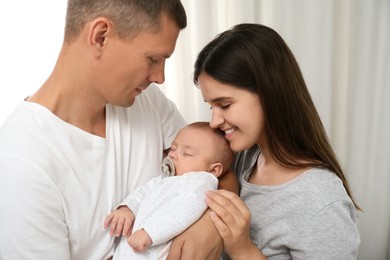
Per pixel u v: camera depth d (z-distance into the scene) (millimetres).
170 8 825
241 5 1647
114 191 951
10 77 1526
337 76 1835
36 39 1523
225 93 906
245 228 880
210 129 1109
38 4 1504
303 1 1680
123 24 792
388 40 1745
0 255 722
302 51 1730
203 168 1082
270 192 961
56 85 858
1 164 734
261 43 901
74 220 851
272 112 915
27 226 727
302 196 891
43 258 756
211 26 1650
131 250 922
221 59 896
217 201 905
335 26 1773
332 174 926
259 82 892
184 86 1685
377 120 1823
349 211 897
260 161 1085
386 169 1857
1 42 1498
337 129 1884
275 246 937
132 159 1023
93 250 916
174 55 1658
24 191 729
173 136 1193
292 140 949
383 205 1889
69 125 856
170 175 1083
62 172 825
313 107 989
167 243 930
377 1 1705
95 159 905
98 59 824
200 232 867
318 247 847
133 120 1040
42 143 796
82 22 809
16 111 842
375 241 1919
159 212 925
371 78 1777
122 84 863
